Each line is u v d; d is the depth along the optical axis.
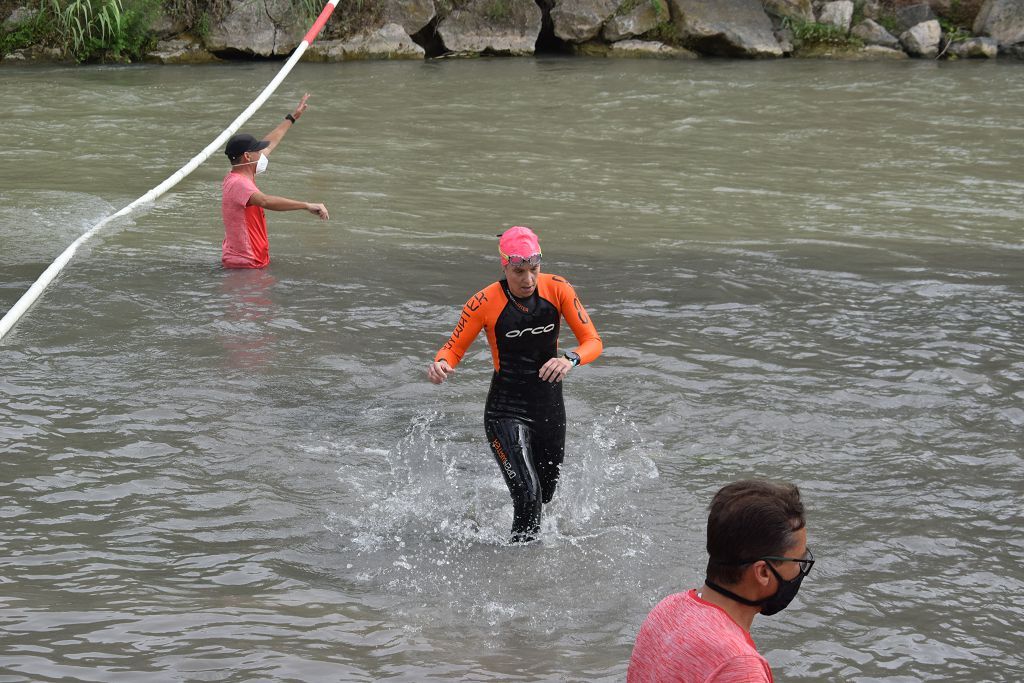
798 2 29.77
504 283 6.70
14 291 11.11
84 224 13.92
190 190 15.88
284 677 5.03
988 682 5.24
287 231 13.68
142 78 24.94
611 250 13.06
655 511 7.00
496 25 29.33
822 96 24.20
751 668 3.07
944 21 29.84
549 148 19.34
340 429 8.18
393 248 12.96
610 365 9.40
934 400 8.74
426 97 23.66
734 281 11.80
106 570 6.06
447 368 6.65
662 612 3.30
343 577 6.13
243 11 27.41
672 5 29.50
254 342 9.80
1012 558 6.43
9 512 6.70
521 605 5.88
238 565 6.18
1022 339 10.14
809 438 8.07
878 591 6.05
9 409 8.23
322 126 20.66
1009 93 24.62
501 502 7.16
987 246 13.55
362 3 28.59
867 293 11.46
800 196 16.25
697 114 22.36
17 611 5.55
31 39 26.73
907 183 17.22
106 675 4.99
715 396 8.82
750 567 3.17
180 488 7.12
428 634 5.53
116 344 9.66
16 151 18.17
